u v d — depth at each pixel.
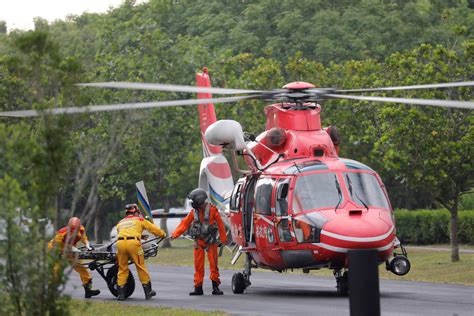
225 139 36.09
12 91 43.56
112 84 23.31
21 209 20.61
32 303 20.42
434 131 53.56
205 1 137.38
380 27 117.94
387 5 124.62
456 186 55.41
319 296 34.66
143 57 86.25
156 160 86.44
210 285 42.31
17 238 20.44
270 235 34.41
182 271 54.25
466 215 72.06
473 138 53.28
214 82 87.06
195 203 36.62
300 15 120.62
